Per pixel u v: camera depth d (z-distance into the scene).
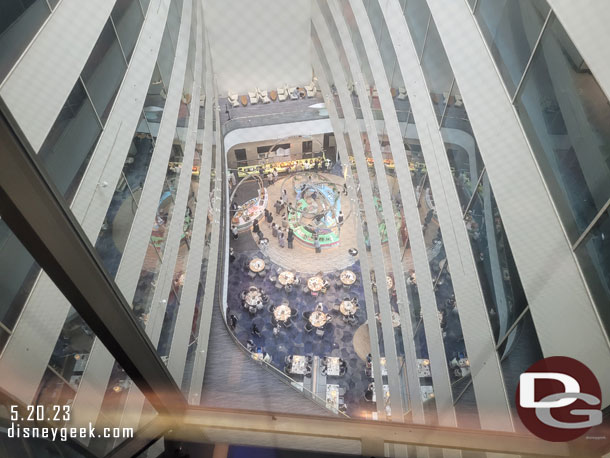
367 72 10.77
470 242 5.63
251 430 3.72
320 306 17.25
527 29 3.83
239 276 18.39
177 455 3.66
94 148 5.72
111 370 6.45
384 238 10.95
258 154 21.16
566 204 3.50
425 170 7.35
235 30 12.12
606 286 3.06
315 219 19.52
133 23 7.11
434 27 6.27
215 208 15.09
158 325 8.65
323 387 14.66
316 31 12.09
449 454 3.54
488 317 5.18
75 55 4.99
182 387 10.17
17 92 4.02
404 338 9.35
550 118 3.61
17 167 1.83
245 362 11.60
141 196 7.57
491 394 4.99
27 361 4.48
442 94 6.26
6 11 3.85
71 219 2.20
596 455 3.19
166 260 9.10
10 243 4.28
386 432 3.53
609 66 2.68
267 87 14.18
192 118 11.23
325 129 17.59
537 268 3.81
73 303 2.50
